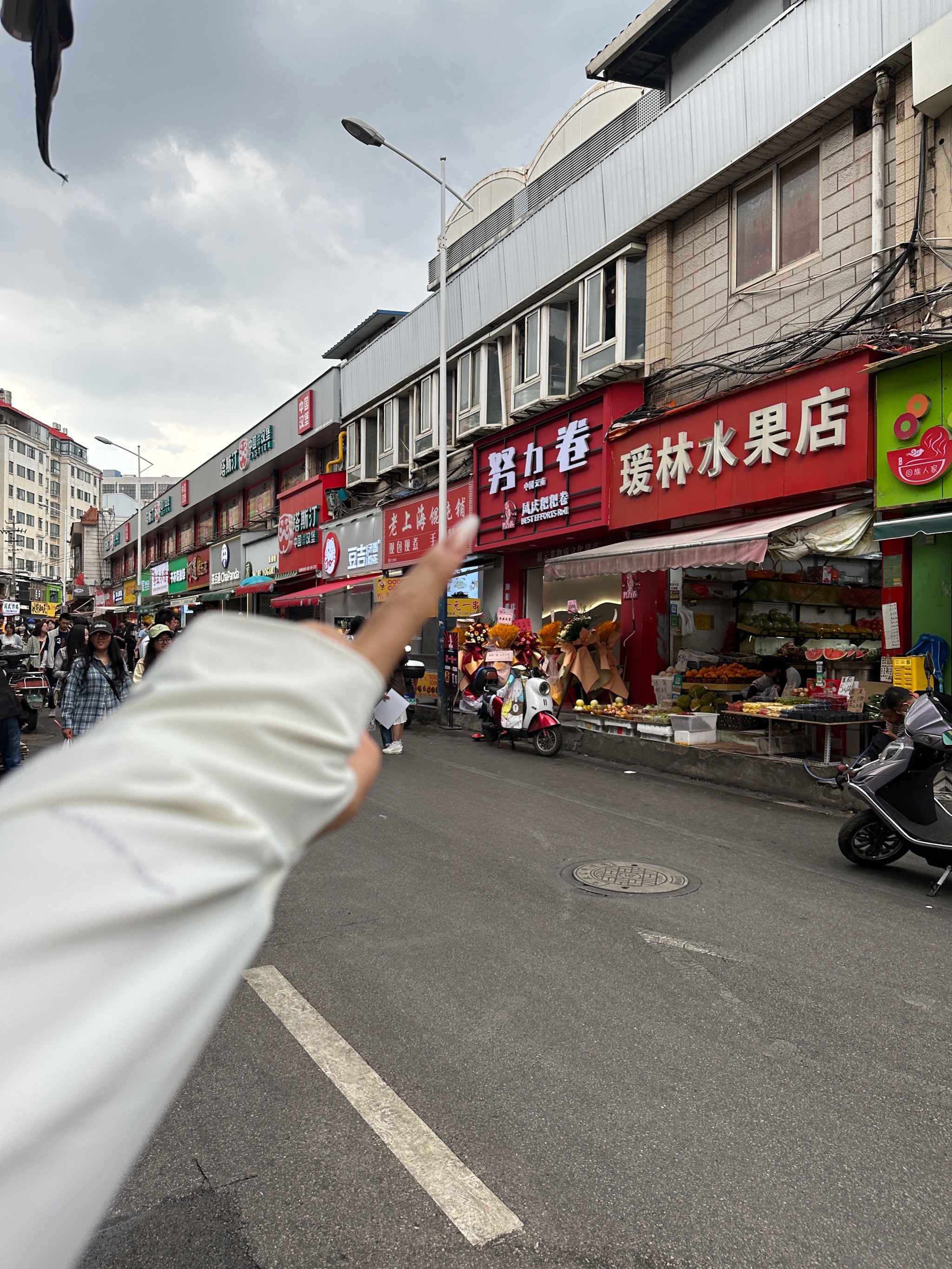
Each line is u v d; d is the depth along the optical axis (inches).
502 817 297.0
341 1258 87.9
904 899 212.8
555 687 517.3
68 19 85.0
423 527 735.7
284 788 20.3
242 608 1278.3
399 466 795.4
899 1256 89.2
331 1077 122.6
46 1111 16.1
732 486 417.7
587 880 220.5
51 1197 16.4
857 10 355.6
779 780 348.8
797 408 379.6
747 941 179.3
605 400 507.2
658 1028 139.5
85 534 2689.5
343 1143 107.5
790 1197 98.1
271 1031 136.8
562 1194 97.9
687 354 469.4
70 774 19.1
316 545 990.4
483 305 645.3
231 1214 94.2
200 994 18.6
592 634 509.4
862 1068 127.9
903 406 330.3
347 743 21.8
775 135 395.9
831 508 358.9
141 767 18.8
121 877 17.5
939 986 158.6
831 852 259.6
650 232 490.9
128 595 2044.8
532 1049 131.6
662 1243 90.3
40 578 3090.6
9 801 19.0
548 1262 87.7
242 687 20.3
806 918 195.8
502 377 635.5
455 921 188.7
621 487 496.4
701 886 218.4
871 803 230.5
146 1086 17.6
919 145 336.8
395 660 24.8
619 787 363.9
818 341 379.2
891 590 348.5
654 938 179.6
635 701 524.7
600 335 517.0
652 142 470.6
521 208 669.3
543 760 446.6
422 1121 112.3
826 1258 88.6
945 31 315.6
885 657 351.6
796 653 490.9
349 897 205.6
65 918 16.9
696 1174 101.9
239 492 1348.4
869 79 354.9
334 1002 147.5
